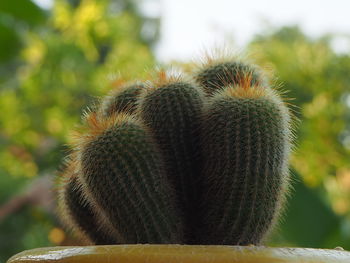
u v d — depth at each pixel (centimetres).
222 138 44
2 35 110
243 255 38
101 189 43
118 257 39
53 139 143
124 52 148
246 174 44
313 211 87
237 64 49
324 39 148
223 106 44
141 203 43
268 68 51
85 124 46
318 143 131
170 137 46
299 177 87
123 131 44
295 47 145
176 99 46
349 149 135
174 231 45
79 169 45
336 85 140
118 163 43
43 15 105
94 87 141
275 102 45
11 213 132
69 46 145
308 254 39
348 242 88
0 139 148
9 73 159
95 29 150
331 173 134
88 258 39
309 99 139
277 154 44
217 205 45
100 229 47
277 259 38
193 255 38
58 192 50
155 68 51
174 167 46
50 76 145
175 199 45
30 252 43
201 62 50
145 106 46
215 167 45
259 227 45
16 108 146
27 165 142
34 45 145
